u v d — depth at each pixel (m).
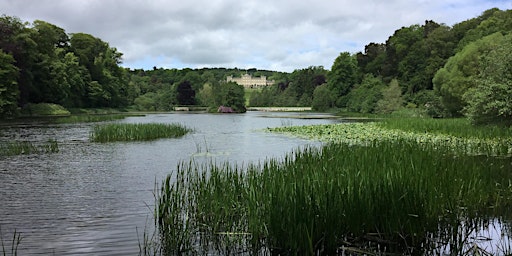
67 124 36.31
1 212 8.53
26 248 6.53
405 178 7.31
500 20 62.03
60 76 62.06
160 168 13.91
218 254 6.19
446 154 11.43
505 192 8.34
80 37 84.75
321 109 91.19
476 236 6.62
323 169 8.24
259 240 6.48
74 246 6.59
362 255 5.92
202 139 24.08
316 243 5.97
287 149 18.92
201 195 7.99
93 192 10.34
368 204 6.47
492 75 20.11
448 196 7.16
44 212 8.52
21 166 14.41
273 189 7.03
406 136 21.44
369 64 97.69
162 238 6.88
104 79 81.75
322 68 131.50
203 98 109.81
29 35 55.97
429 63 73.25
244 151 18.31
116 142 22.41
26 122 38.94
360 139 21.41
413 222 6.25
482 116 20.84
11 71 46.28
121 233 7.18
